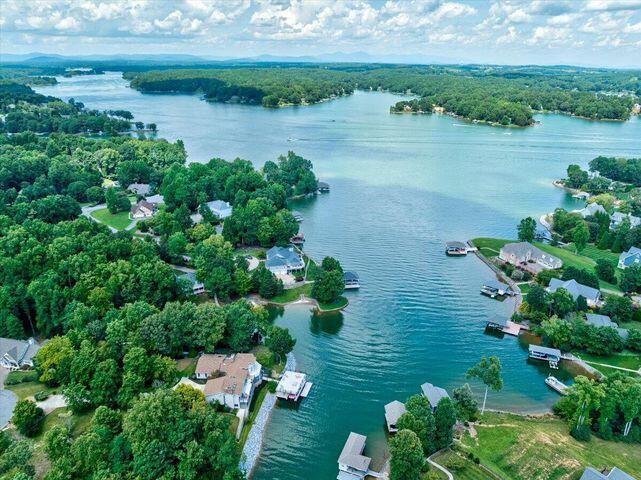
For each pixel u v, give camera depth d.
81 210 187.75
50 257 122.31
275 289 133.50
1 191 198.00
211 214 177.88
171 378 91.81
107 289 113.56
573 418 85.31
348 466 77.62
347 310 129.62
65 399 85.88
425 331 120.81
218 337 102.75
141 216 191.25
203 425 76.62
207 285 129.75
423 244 171.88
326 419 90.94
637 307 124.56
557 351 109.50
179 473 70.38
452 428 83.88
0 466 68.44
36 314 113.12
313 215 199.88
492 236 178.62
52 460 72.88
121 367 93.00
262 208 169.25
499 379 89.69
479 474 75.69
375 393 98.38
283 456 82.31
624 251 160.62
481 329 122.06
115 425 78.81
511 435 84.12
